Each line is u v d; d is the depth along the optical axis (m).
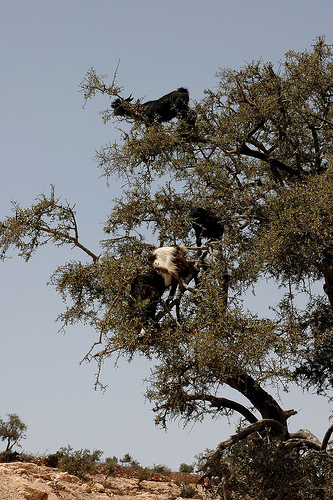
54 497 18.25
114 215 22.31
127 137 23.59
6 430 28.42
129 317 17.81
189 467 36.78
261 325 17.52
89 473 28.16
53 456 28.91
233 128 24.25
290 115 24.73
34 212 20.00
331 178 20.31
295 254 19.20
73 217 20.48
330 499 18.81
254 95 25.20
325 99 25.48
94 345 17.30
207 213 21.69
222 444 19.80
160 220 21.70
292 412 22.08
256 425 20.31
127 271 17.72
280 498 19.52
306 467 19.12
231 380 20.61
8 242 19.88
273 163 24.94
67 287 20.55
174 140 22.97
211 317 17.39
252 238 20.88
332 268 20.70
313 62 24.80
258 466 18.88
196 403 19.22
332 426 19.91
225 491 18.95
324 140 25.98
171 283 18.67
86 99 23.23
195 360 17.55
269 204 20.28
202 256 20.45
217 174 23.25
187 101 25.45
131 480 29.31
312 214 18.64
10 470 19.00
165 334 17.34
